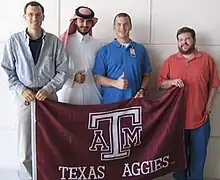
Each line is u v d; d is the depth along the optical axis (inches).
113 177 134.3
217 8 151.8
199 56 141.8
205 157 147.3
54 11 157.8
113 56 139.4
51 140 130.3
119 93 138.9
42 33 130.3
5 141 165.0
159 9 153.7
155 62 156.3
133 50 140.9
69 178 132.3
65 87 143.3
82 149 132.1
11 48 128.8
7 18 159.9
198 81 140.4
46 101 129.3
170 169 137.6
